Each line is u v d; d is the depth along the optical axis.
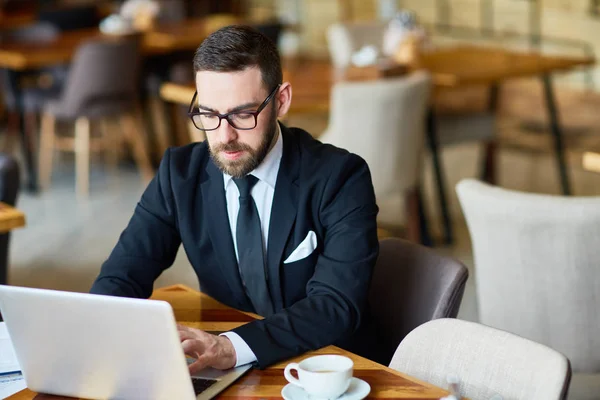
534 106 8.12
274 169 2.27
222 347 1.95
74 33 7.55
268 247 2.27
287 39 10.01
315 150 2.32
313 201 2.26
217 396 1.85
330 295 2.14
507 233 2.94
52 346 1.84
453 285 2.36
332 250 2.21
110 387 1.83
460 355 1.93
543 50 8.29
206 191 2.35
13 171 3.60
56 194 6.59
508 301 3.07
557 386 1.75
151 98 7.81
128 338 1.75
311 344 2.05
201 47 2.07
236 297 2.38
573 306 2.92
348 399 1.77
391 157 4.64
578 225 2.79
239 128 2.06
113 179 6.96
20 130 6.63
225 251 2.33
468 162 6.94
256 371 1.96
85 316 1.76
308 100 4.69
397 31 5.46
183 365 1.73
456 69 5.33
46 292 1.78
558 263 2.88
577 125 7.68
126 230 2.44
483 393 1.87
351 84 4.46
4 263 3.59
